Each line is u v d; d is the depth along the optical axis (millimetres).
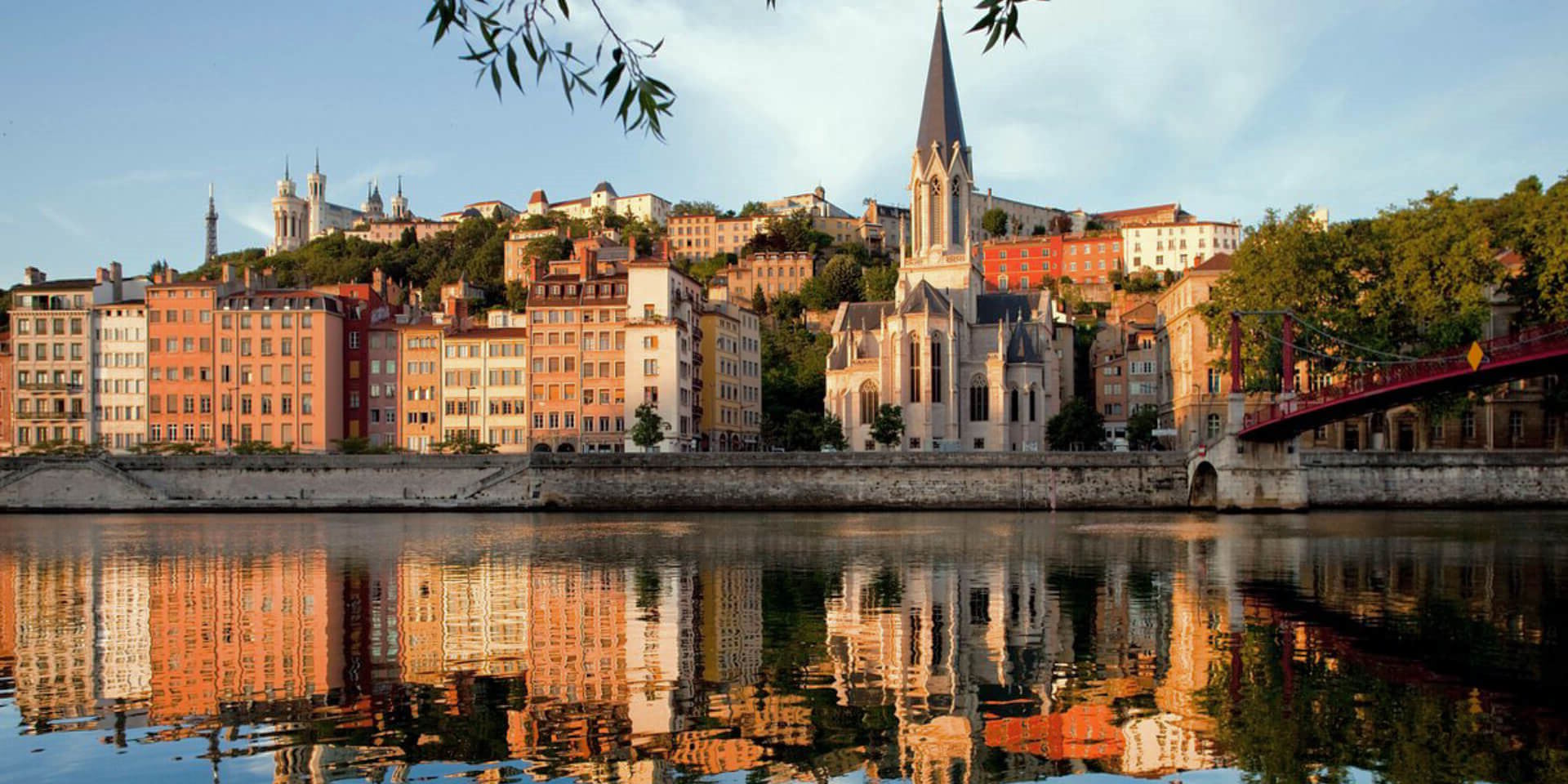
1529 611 44188
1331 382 123500
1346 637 38844
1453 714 28688
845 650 37219
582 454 117188
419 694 31547
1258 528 86500
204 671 34688
